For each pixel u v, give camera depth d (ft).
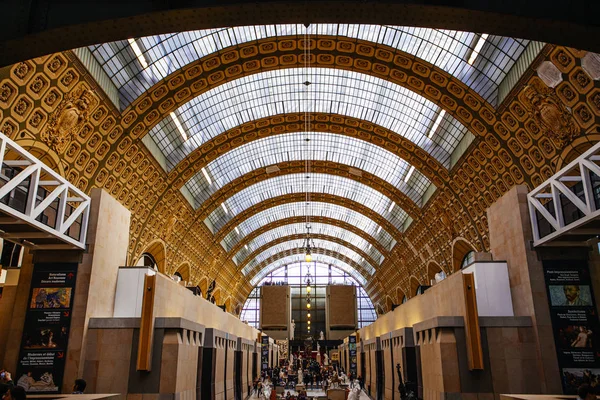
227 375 84.43
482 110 83.87
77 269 57.47
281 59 89.86
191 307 76.59
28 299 56.34
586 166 48.06
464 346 55.16
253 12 26.78
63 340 54.54
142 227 108.17
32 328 55.16
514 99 75.56
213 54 85.51
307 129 122.11
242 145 128.06
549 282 57.00
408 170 131.44
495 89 80.59
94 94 73.00
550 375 53.52
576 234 52.85
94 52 71.92
